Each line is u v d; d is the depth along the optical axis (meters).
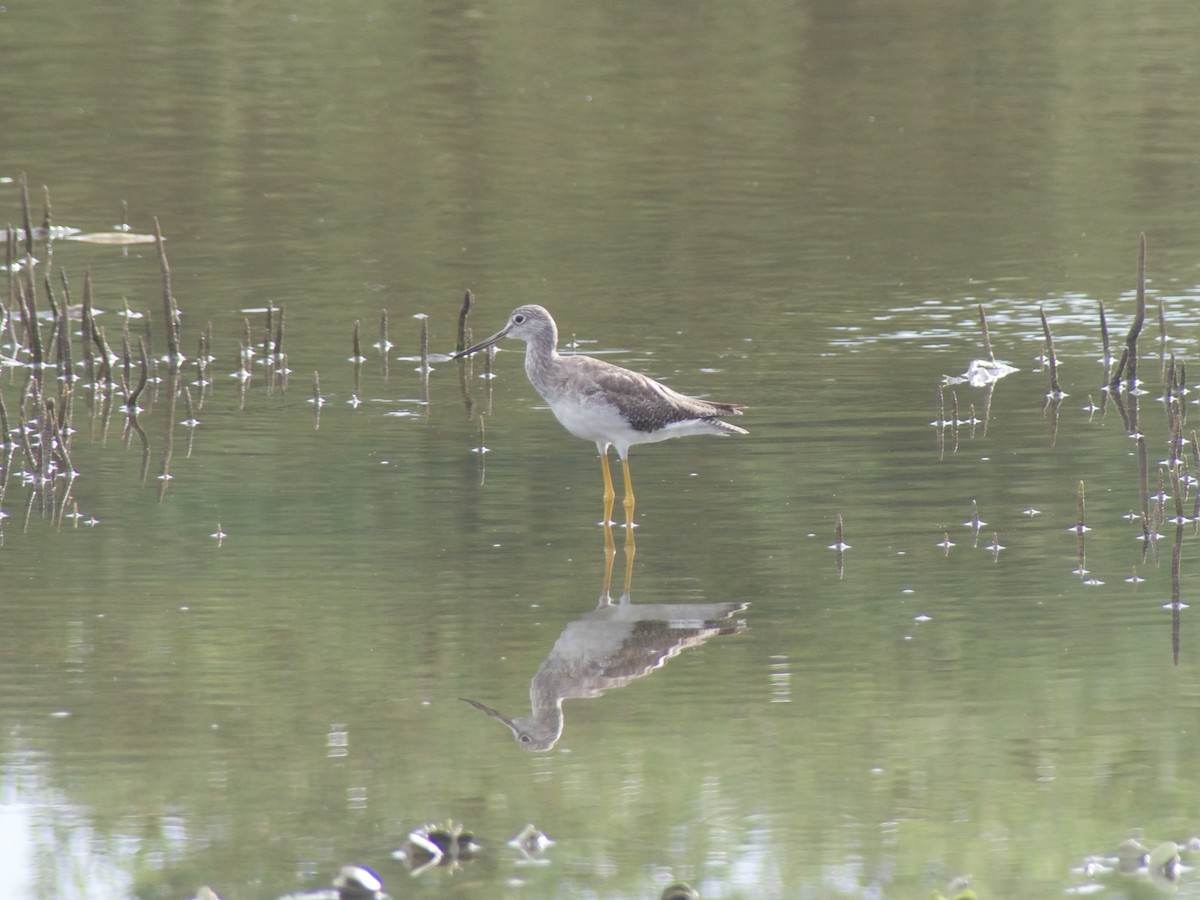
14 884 9.48
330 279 24.23
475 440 17.92
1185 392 19.25
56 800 10.38
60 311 20.94
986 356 20.70
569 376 15.59
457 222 27.12
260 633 12.89
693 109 33.88
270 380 20.19
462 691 11.92
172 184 29.20
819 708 11.63
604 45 38.69
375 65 37.00
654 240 26.08
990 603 13.45
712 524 15.34
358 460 17.20
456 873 9.59
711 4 42.09
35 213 27.48
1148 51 37.75
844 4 42.03
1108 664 12.29
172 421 18.56
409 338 21.83
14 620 13.08
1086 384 19.67
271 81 35.75
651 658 12.48
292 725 11.40
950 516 15.44
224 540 14.94
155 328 22.22
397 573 14.14
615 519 15.51
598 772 10.75
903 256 25.16
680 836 9.96
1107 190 28.56
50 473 16.75
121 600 13.51
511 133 32.38
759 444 17.58
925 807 10.30
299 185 29.22
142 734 11.23
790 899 9.29
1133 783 10.57
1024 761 10.88
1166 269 24.31
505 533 15.14
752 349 20.84
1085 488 16.12
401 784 10.60
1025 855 9.75
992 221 26.98
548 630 12.97
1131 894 9.34
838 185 29.14
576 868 9.66
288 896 9.36
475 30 39.88
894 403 18.92
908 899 9.27
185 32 39.44
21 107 33.50
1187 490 16.06
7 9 41.00
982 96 34.59
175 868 9.66
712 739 11.20
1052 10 41.41
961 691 11.88
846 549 14.63
